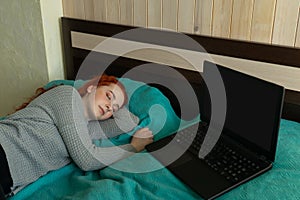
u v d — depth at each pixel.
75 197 1.04
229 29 1.50
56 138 1.24
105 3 1.85
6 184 1.16
